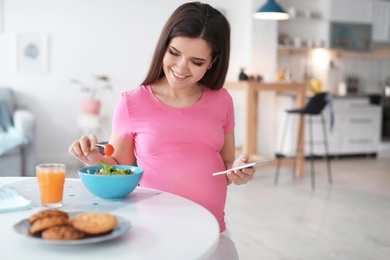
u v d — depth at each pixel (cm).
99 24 592
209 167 167
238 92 659
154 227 116
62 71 587
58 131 593
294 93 635
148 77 169
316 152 670
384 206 438
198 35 151
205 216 125
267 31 646
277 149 668
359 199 459
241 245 328
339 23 688
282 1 689
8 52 569
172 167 166
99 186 136
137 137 169
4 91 543
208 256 101
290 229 364
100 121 553
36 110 584
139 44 606
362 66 755
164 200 141
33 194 144
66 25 582
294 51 694
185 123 166
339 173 582
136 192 150
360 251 323
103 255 98
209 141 167
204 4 158
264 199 448
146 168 168
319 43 684
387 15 718
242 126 665
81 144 151
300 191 484
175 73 157
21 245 101
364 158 699
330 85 734
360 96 698
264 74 649
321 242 338
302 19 687
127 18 600
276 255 312
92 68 595
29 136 484
